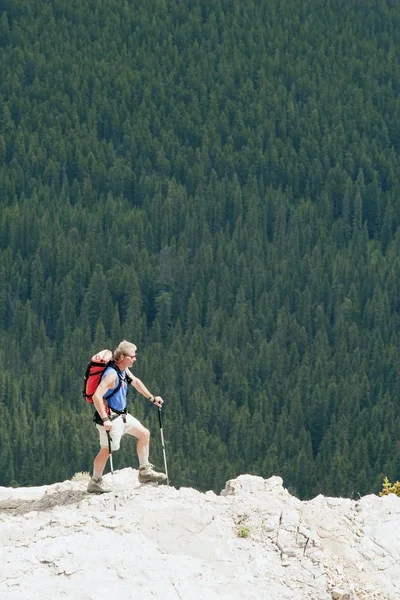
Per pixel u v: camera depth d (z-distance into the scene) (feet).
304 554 131.95
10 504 148.25
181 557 126.11
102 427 142.41
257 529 135.23
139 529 131.13
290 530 135.23
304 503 143.64
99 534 126.72
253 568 128.47
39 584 117.29
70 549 122.42
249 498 141.69
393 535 138.72
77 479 166.20
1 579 118.11
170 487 145.18
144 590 118.32
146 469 146.41
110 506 138.21
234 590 123.03
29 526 133.08
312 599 125.59
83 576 118.62
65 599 115.44
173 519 133.18
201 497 141.08
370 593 130.31
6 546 125.80
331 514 141.38
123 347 141.59
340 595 126.62
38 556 121.39
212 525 133.69
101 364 141.38
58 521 131.54
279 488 146.41
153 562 123.03
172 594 118.83
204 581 122.72
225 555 129.49
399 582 132.77
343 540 136.87
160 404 146.72
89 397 142.92
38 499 149.18
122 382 142.51
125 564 121.08
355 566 133.80
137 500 138.31
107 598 116.37
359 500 145.79
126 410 144.56
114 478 155.02
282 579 127.65
